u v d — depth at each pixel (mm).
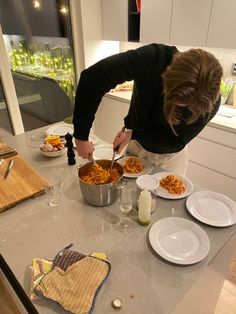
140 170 1199
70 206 991
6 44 2189
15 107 2412
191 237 848
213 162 2039
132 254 792
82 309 625
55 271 712
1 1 2057
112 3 2398
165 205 1002
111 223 911
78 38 2592
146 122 1235
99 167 1025
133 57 1058
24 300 675
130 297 668
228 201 1013
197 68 754
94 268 721
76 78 2812
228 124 1864
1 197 1003
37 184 1085
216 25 1833
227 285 1527
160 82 1055
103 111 2695
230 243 919
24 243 830
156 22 2160
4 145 1397
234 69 2201
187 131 1098
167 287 696
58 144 1351
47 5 2346
